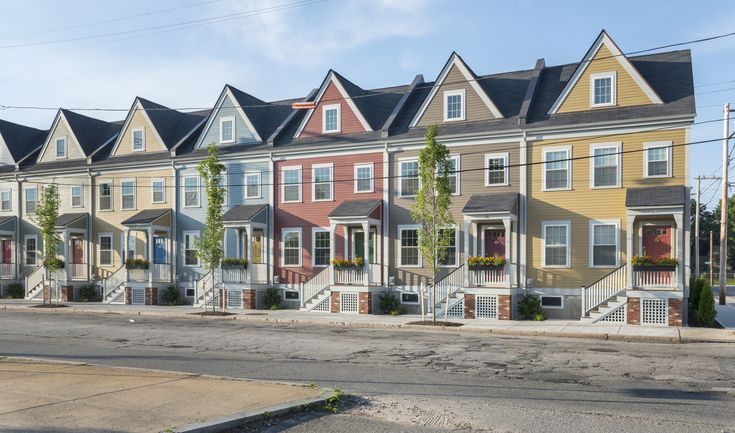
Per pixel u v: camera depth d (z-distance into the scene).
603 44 26.89
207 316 28.31
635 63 28.28
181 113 41.19
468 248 26.73
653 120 25.09
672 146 23.89
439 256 24.66
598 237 26.02
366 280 28.81
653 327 22.59
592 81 26.94
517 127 27.52
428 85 33.75
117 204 37.81
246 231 33.59
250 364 14.11
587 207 26.23
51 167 40.22
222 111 35.69
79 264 38.31
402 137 30.06
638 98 26.11
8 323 24.42
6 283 40.34
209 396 9.75
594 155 25.34
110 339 19.19
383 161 30.47
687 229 24.22
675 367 13.74
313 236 32.03
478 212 26.27
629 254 24.02
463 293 27.16
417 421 8.83
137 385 10.60
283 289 32.53
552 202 26.86
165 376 11.59
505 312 25.78
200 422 8.12
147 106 38.53
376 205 29.72
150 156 37.31
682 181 24.73
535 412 9.40
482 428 8.48
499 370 13.36
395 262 30.02
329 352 16.22
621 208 25.69
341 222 29.41
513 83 30.92
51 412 8.62
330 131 32.56
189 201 35.59
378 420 8.86
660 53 28.31
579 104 27.16
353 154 31.27
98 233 38.31
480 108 29.12
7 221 40.50
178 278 35.59
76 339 19.19
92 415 8.48
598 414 9.29
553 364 14.19
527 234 27.22
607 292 24.80
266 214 33.19
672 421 8.86
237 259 32.31
